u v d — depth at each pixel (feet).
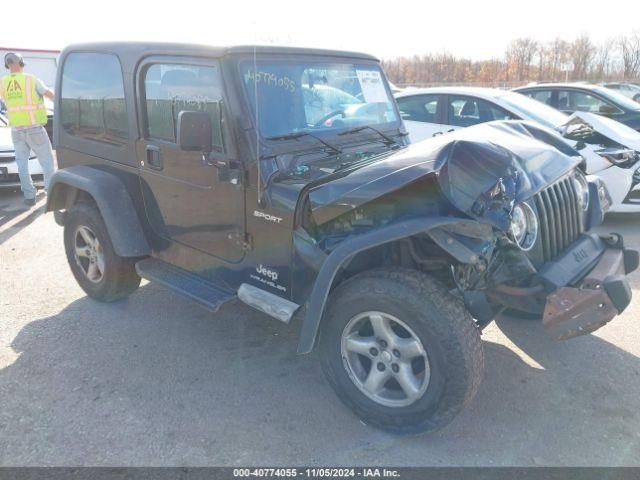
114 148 13.52
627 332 13.10
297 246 10.03
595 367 11.71
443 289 8.83
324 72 11.95
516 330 13.32
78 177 13.67
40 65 67.56
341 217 9.59
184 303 15.21
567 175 11.32
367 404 9.71
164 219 12.78
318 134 11.34
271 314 10.36
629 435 9.61
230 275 11.67
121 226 13.15
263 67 10.79
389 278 9.08
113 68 12.96
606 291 8.64
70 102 14.71
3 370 11.80
